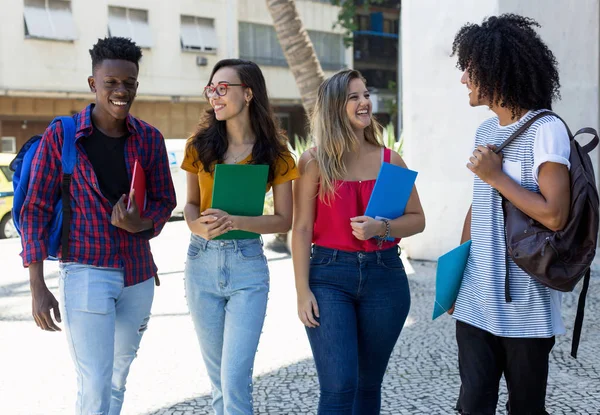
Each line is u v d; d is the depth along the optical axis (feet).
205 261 10.20
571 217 8.20
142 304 10.27
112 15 81.61
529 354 8.75
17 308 23.07
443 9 27.35
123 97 9.63
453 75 27.45
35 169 9.48
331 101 9.80
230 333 10.03
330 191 9.73
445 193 28.40
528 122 8.67
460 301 9.35
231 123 10.34
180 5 86.58
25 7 75.51
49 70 77.61
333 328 9.55
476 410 9.18
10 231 43.57
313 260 9.99
